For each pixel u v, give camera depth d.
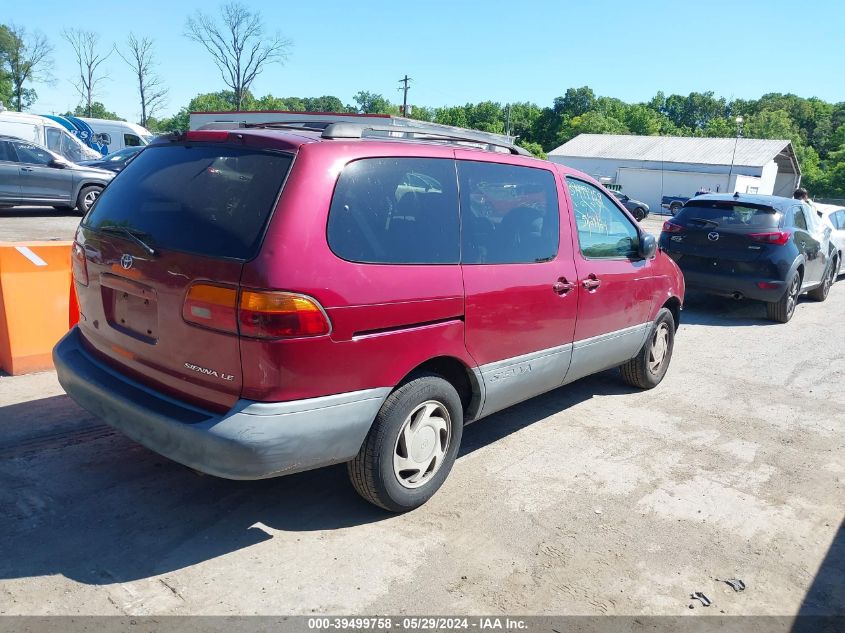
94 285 3.57
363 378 3.17
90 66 59.88
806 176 87.56
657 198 55.41
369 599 2.95
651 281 5.44
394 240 3.33
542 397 5.70
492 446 4.62
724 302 10.72
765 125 110.12
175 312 3.08
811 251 9.64
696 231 9.15
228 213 3.04
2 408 4.55
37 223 14.20
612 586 3.17
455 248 3.64
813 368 7.06
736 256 8.87
